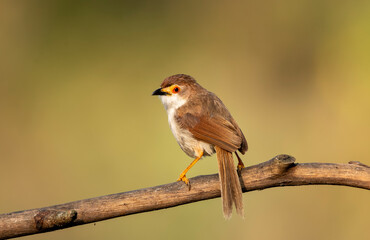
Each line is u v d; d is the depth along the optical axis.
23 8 17.52
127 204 6.95
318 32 17.23
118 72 17.09
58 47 17.47
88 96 16.33
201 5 18.16
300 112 15.80
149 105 16.02
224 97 16.56
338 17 17.02
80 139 15.01
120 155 14.41
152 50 17.77
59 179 13.89
